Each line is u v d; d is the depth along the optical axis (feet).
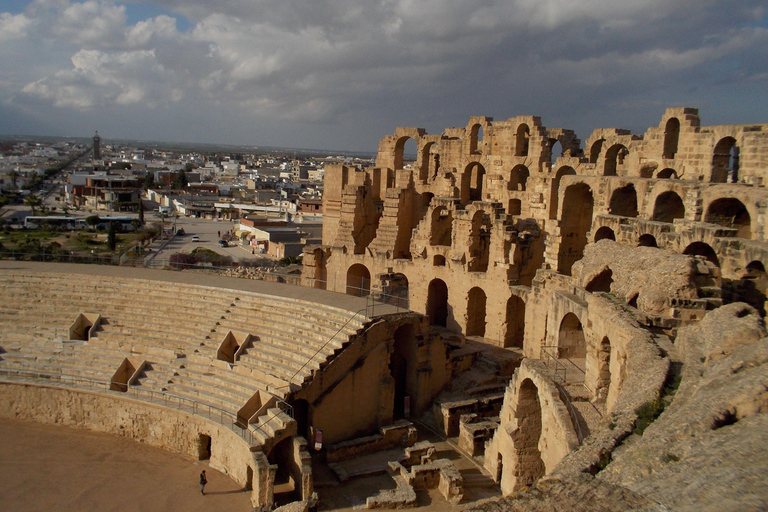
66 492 124.67
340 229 241.55
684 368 77.15
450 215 211.82
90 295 185.26
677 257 104.06
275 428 129.49
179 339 166.20
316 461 136.56
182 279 191.83
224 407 142.00
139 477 131.85
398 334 166.30
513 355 172.76
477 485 128.57
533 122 214.07
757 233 119.75
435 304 211.20
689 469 51.31
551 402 100.48
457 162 247.09
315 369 138.41
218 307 175.22
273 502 121.19
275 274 238.68
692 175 168.45
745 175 143.95
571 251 176.55
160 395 149.48
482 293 195.62
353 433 146.92
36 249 300.20
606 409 98.53
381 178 264.11
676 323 97.45
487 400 155.43
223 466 134.92
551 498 50.98
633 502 49.39
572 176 169.58
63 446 144.87
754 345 70.54
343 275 227.61
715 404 60.08
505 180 226.99
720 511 42.70
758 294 110.93
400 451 143.43
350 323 152.66
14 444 144.97
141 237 433.48
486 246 197.06
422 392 159.12
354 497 123.44
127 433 150.00
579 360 126.93
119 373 159.22
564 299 130.31
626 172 195.00
